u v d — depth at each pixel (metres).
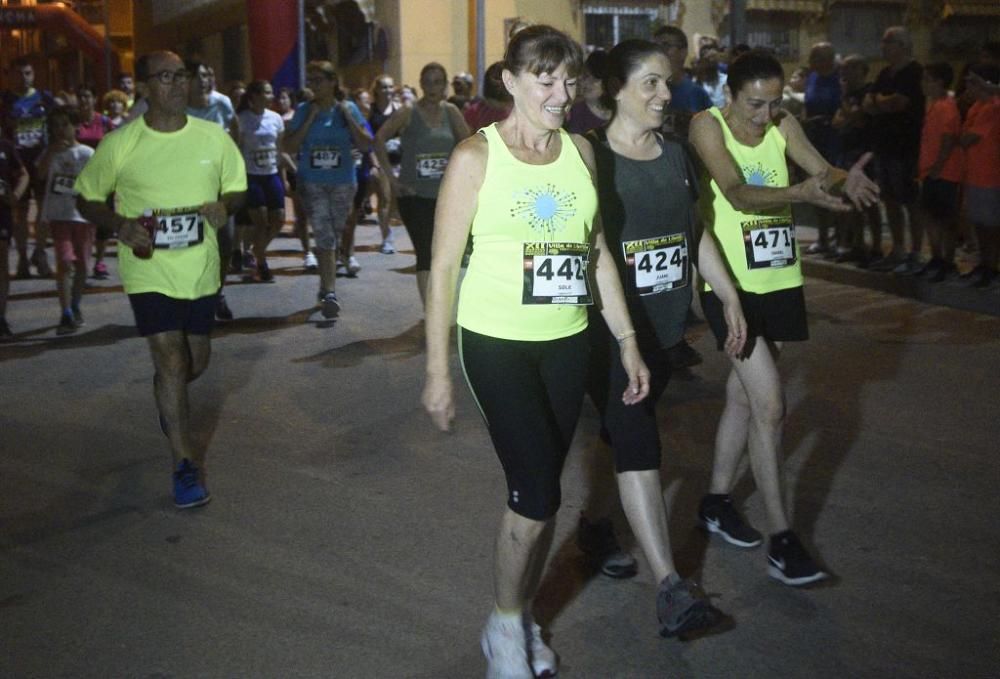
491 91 7.59
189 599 3.99
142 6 32.97
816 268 10.77
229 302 9.76
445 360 3.18
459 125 8.06
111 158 4.78
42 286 10.83
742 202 3.88
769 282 4.10
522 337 3.21
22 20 33.72
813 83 11.47
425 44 20.67
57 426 6.12
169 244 4.80
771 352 4.28
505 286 3.18
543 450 3.19
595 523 4.16
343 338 8.29
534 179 3.17
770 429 4.01
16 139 12.03
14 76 12.95
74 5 40.28
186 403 4.91
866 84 10.52
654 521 3.56
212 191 4.92
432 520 4.69
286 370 7.30
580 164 3.26
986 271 9.20
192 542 4.50
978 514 4.69
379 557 4.32
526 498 3.19
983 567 4.18
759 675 3.42
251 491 5.06
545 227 3.18
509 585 3.28
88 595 4.03
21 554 4.40
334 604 3.93
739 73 4.01
